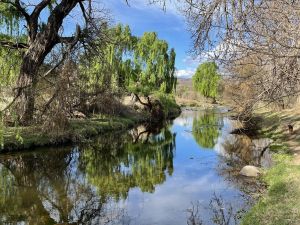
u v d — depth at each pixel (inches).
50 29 732.7
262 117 1198.3
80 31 733.3
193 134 1087.6
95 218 358.9
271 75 200.1
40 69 735.7
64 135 715.4
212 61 218.1
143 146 859.4
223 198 421.4
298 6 178.1
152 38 1567.4
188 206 395.9
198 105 2615.7
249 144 818.8
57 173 552.1
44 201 411.2
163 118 1572.3
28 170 555.8
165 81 1635.1
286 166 501.4
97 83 839.1
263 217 314.5
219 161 650.2
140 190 466.9
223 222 340.2
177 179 526.9
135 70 1510.8
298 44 181.3
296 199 345.1
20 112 661.3
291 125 855.7
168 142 927.0
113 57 1192.8
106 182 510.3
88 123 959.0
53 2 797.9
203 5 210.5
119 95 1147.3
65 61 656.4
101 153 743.7
